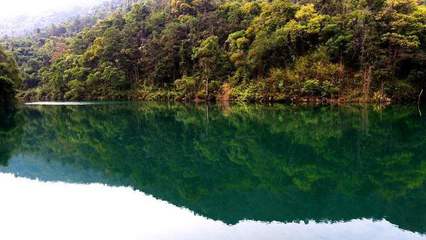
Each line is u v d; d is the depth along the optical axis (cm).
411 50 5412
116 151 3294
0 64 6762
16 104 7450
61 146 3625
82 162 2870
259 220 1506
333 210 1605
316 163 2512
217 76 7419
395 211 1570
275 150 2978
